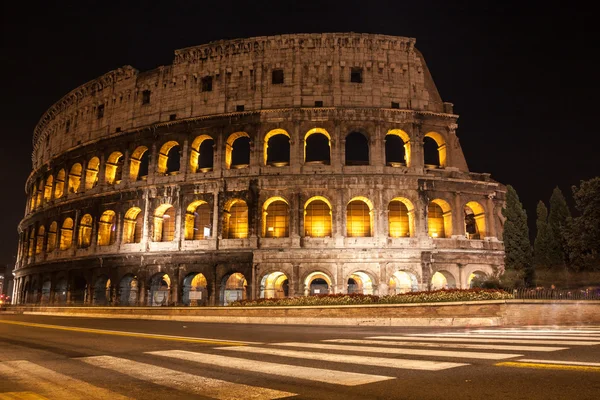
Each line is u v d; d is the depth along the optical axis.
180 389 11.94
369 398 10.52
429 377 12.45
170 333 29.30
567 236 54.22
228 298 68.06
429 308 36.00
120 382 13.08
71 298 73.81
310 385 11.89
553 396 10.23
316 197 62.09
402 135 66.19
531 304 34.53
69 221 80.44
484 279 55.75
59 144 85.31
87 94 80.94
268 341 22.98
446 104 67.38
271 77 66.56
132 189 69.25
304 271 60.03
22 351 20.41
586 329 28.78
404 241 61.03
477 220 66.62
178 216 65.75
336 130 63.88
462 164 66.19
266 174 62.94
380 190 61.88
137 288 65.88
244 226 65.75
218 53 68.94
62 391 12.16
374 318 37.12
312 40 66.69
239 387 11.93
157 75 72.44
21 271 91.25
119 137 73.50
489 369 13.27
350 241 60.75
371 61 66.19
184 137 68.19
